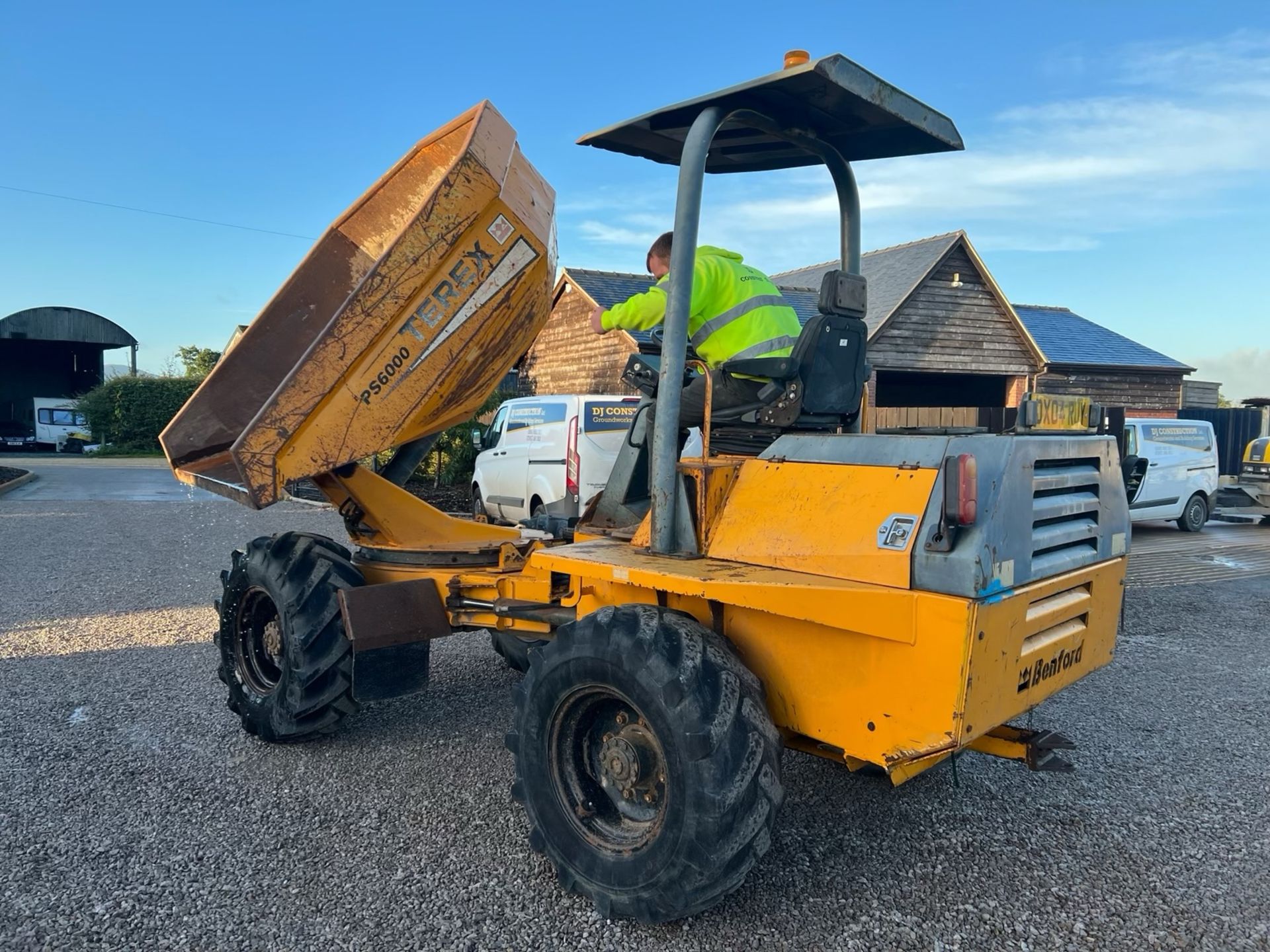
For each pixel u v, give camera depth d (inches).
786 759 168.6
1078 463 121.2
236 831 136.5
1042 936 111.2
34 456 1226.6
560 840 118.1
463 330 160.6
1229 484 652.1
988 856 131.6
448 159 191.8
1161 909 118.0
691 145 126.8
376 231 199.8
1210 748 177.5
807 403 131.0
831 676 108.7
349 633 154.9
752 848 103.4
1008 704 104.9
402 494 186.2
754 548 116.1
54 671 217.3
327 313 203.0
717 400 139.4
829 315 134.1
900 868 127.6
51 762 162.9
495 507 484.7
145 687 205.8
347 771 159.6
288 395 151.1
